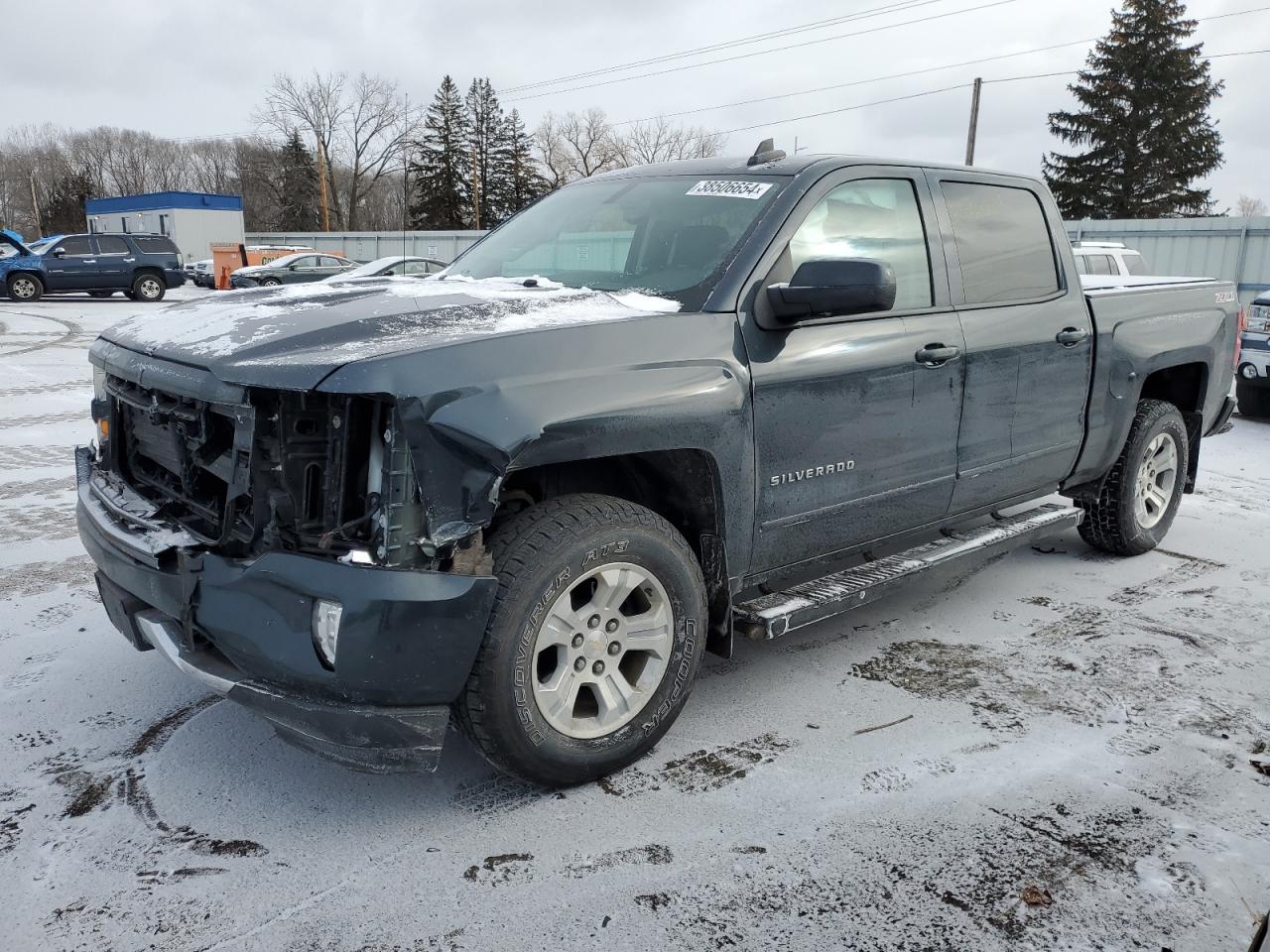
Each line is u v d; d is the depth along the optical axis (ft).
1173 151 147.43
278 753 9.74
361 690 7.59
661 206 11.32
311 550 7.85
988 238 12.78
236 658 8.04
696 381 9.03
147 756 9.62
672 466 9.50
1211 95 150.61
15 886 7.62
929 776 9.50
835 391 10.32
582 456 8.28
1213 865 8.12
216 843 8.23
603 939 7.14
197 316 9.63
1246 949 7.11
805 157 11.34
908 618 13.92
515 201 250.98
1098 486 15.80
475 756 9.84
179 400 8.66
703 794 9.14
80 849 8.11
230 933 7.13
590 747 8.93
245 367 7.80
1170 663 12.35
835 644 12.91
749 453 9.60
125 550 8.88
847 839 8.43
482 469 7.68
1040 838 8.48
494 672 8.08
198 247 155.22
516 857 8.12
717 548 9.73
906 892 7.73
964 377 11.87
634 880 7.84
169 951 6.94
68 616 13.17
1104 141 150.71
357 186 246.88
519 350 8.12
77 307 75.87
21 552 15.89
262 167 265.13
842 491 10.73
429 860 8.06
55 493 19.90
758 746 10.09
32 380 35.50
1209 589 15.25
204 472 8.71
